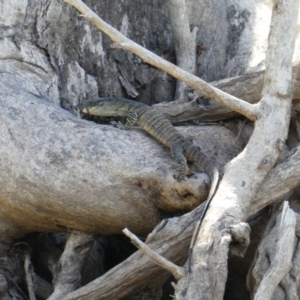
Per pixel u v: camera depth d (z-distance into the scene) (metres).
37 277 12.08
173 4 13.32
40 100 11.66
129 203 11.11
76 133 11.23
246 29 13.99
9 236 11.89
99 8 13.48
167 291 12.80
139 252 10.50
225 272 9.52
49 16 12.63
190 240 10.35
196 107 12.30
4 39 12.27
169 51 13.93
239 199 10.28
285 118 11.09
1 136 11.16
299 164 10.94
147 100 13.73
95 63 13.37
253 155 10.73
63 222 11.37
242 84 12.06
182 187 10.84
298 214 10.84
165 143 11.38
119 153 11.14
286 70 11.23
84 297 10.62
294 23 11.24
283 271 9.70
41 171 11.00
